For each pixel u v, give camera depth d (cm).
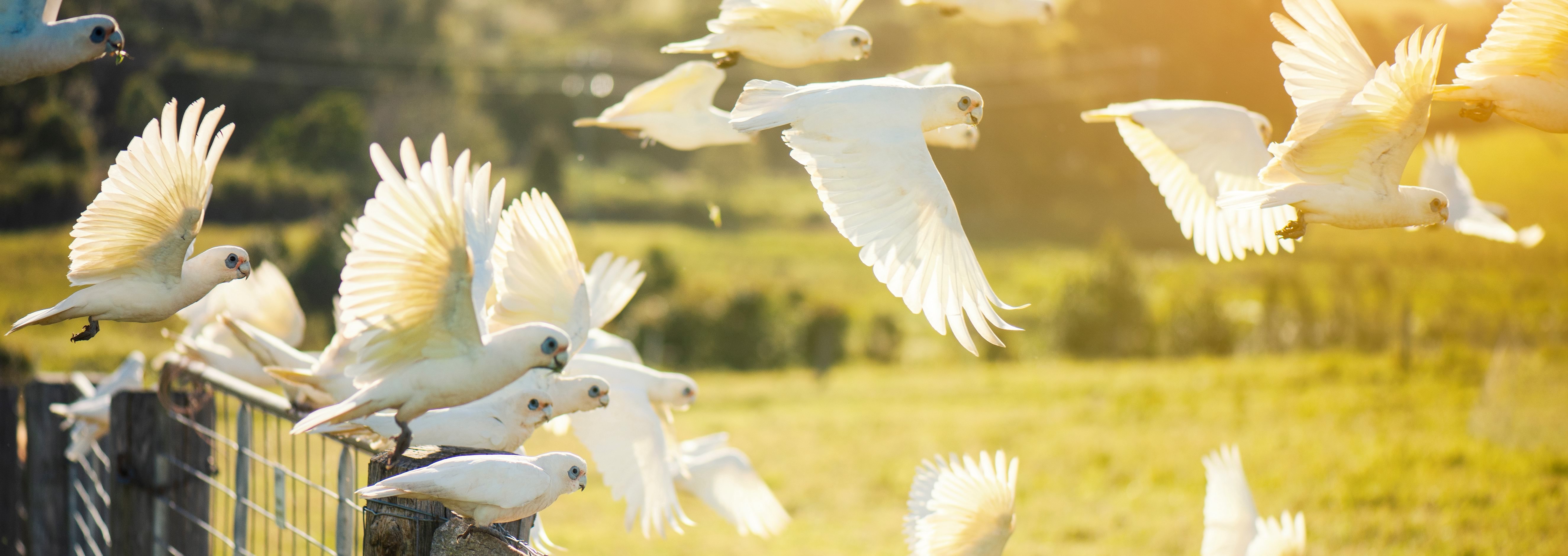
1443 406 1445
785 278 3569
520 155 5153
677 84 560
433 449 387
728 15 461
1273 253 464
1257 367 1844
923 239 360
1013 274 3678
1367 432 1334
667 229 4509
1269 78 3834
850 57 453
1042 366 2177
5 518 705
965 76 5097
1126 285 2412
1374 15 2445
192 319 620
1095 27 4997
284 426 1032
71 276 367
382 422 408
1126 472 1262
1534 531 952
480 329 356
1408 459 1188
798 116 370
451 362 353
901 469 1341
